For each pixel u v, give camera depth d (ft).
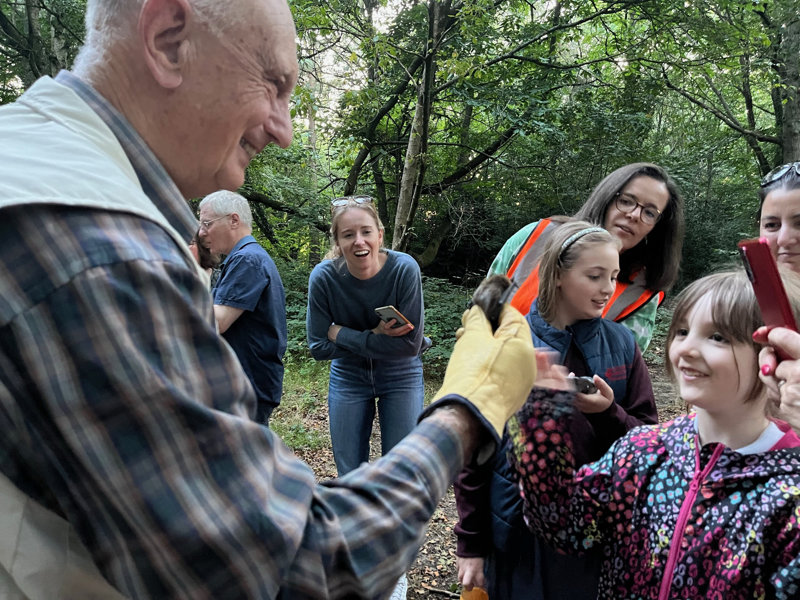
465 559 5.14
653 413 5.08
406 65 27.89
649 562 3.71
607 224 6.30
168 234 2.11
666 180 6.28
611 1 27.45
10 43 28.37
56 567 2.08
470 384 2.59
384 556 2.11
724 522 3.35
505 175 33.73
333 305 8.44
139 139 2.33
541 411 3.71
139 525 1.81
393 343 8.05
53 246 1.80
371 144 30.09
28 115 2.20
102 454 1.78
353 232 7.93
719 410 3.56
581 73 30.25
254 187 31.78
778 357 2.94
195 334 1.98
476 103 26.45
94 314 1.76
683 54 28.91
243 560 1.84
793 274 3.50
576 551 4.16
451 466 2.42
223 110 2.39
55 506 2.04
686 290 3.89
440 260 37.91
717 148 39.45
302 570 1.97
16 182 1.85
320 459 13.12
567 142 31.22
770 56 31.48
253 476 1.94
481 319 3.01
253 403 2.22
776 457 3.37
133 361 1.77
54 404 1.77
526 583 4.78
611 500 3.98
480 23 20.34
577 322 5.01
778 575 3.07
